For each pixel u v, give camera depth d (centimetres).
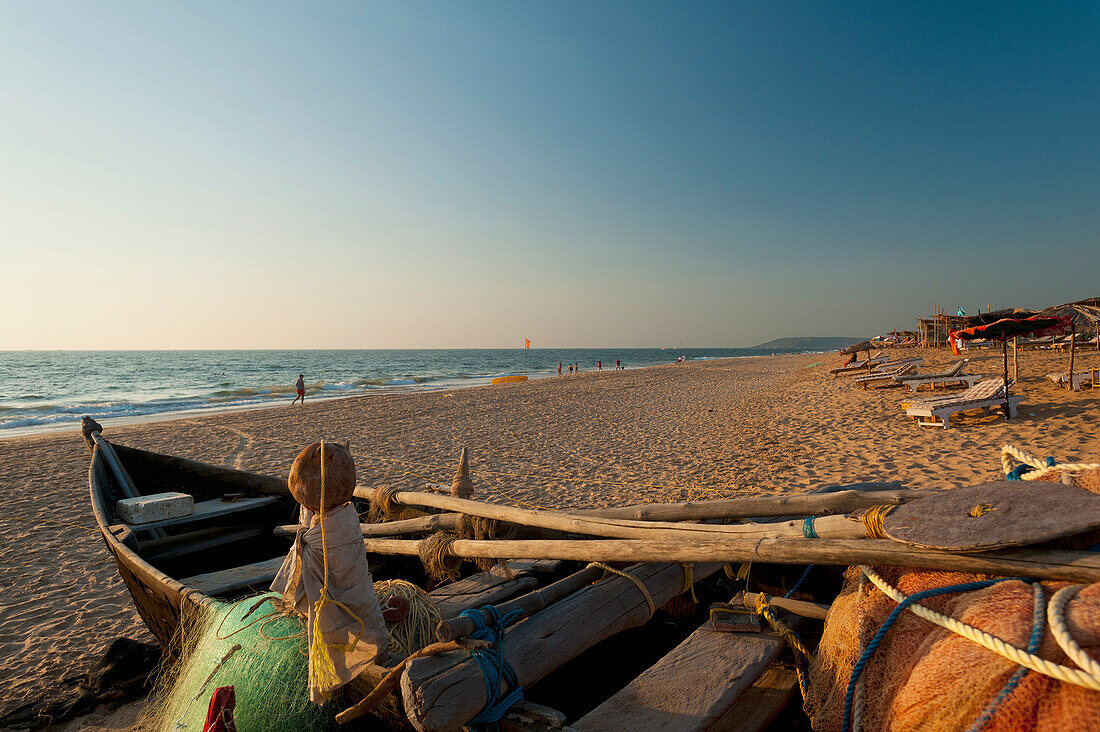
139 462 655
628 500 883
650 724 201
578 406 2366
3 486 1126
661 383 3706
